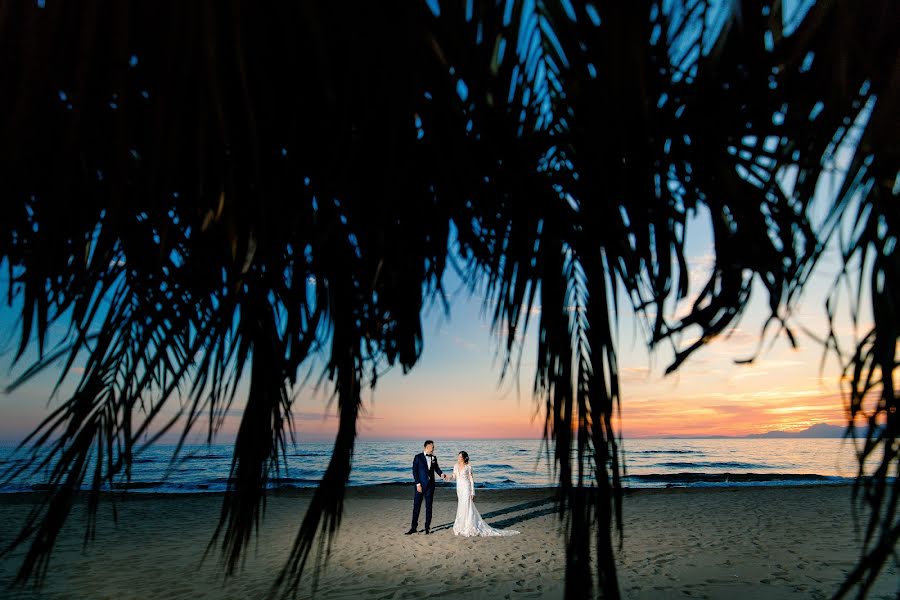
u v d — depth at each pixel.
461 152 0.65
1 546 7.69
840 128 0.56
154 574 6.50
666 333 0.68
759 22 0.58
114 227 0.56
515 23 0.63
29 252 0.71
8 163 0.52
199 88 0.53
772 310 0.63
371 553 7.70
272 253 0.68
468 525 8.92
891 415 0.56
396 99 0.59
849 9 0.54
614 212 0.72
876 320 0.57
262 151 0.62
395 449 80.81
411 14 0.58
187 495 15.20
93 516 0.84
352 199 0.74
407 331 0.83
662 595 5.59
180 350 0.85
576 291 0.80
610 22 0.57
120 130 0.51
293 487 15.24
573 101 0.66
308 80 0.61
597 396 0.73
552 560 7.16
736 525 10.03
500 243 0.79
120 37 0.51
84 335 0.75
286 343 0.73
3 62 0.51
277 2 0.58
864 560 0.55
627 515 11.40
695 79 0.61
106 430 0.85
